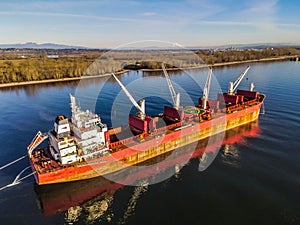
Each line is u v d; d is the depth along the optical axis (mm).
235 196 32344
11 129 59625
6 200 31938
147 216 28828
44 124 63406
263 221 27781
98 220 28484
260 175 37406
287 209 29797
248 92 70125
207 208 30047
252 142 49906
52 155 37094
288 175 37344
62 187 34469
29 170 39250
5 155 44844
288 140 50594
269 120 63312
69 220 28656
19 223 28156
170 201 31547
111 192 33688
